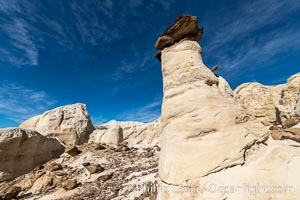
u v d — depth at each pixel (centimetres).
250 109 3575
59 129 3962
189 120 816
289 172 598
